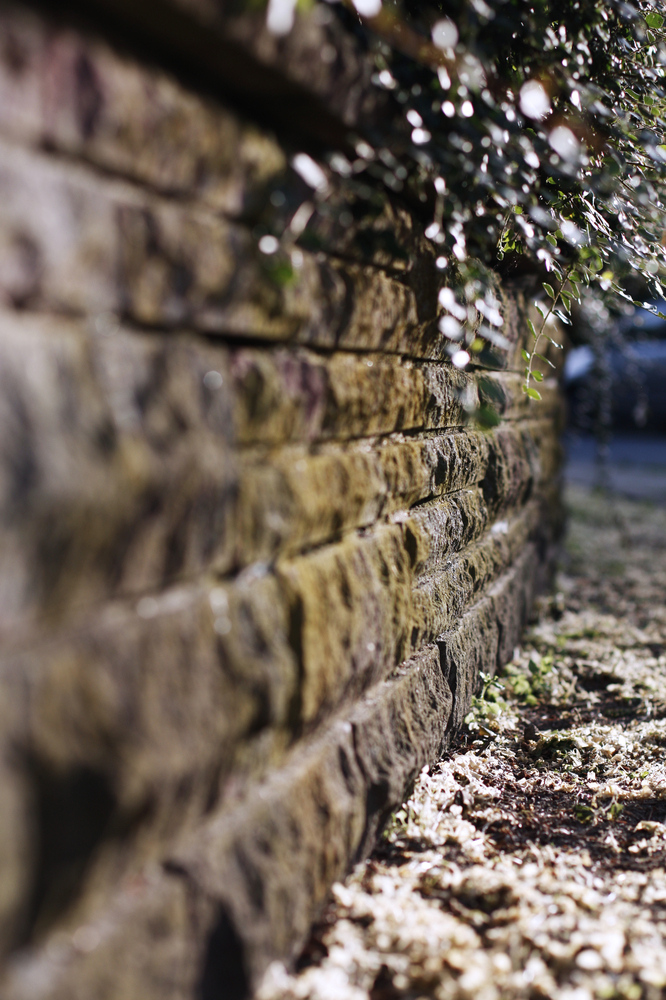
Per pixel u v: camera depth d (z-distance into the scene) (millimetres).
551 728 3484
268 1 1359
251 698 1564
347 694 2070
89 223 1183
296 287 1715
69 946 1205
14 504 1022
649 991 1800
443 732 2852
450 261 2516
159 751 1292
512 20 2227
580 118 2648
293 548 1823
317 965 1823
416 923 1971
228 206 1510
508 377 3838
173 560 1381
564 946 1920
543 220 2326
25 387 1064
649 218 3002
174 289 1371
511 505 4102
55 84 1118
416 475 2514
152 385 1311
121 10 1212
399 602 2350
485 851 2406
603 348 6770
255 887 1615
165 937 1376
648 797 2834
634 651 4629
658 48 2902
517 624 4402
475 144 2094
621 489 12727
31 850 1069
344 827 2002
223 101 1521
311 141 1804
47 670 1107
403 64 1962
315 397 1837
